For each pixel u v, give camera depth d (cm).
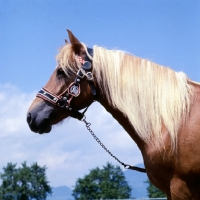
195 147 379
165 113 396
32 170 3819
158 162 394
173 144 385
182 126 389
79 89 428
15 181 3719
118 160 458
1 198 3716
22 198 3691
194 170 378
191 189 384
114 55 432
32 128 430
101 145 457
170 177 391
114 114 432
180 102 396
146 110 406
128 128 426
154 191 3675
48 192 3778
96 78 431
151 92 410
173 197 389
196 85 416
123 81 419
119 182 4512
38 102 433
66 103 429
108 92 429
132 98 414
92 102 441
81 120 446
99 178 4556
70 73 430
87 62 430
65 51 434
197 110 392
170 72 418
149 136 402
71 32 437
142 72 418
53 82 435
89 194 4459
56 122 438
